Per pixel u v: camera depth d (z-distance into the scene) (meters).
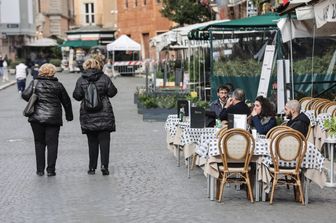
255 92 24.52
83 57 80.88
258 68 24.52
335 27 18.94
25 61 90.00
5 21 96.50
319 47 23.39
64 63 85.69
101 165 14.61
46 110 14.46
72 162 16.41
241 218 10.41
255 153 11.48
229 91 16.55
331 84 23.44
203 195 12.28
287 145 11.25
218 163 11.73
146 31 75.81
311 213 10.73
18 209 11.37
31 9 100.44
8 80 62.91
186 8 46.22
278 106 21.02
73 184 13.56
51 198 12.23
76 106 34.06
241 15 42.47
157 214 10.81
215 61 24.64
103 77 14.62
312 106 17.95
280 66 21.08
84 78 14.58
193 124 14.00
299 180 11.37
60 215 10.88
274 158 11.29
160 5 73.06
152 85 34.28
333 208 11.11
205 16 46.47
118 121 26.61
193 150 14.00
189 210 11.05
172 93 29.08
